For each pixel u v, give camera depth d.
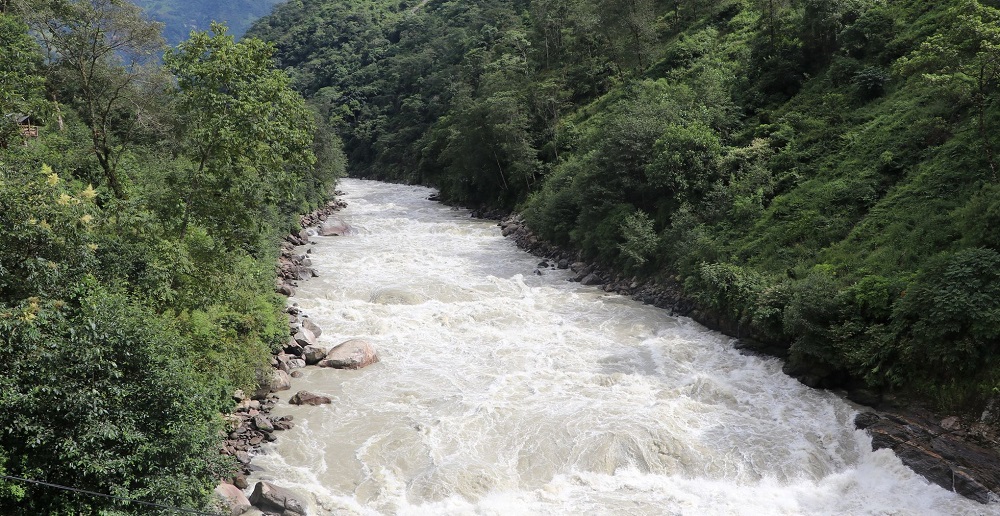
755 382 27.64
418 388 27.08
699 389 26.75
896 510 19.66
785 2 53.69
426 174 97.50
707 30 66.00
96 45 32.62
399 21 164.62
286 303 35.28
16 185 15.52
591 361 29.75
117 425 13.72
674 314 36.22
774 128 43.75
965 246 26.30
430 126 106.56
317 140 68.31
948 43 30.86
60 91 40.00
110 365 13.89
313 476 20.95
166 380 14.59
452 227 60.25
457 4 156.25
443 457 21.95
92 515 13.45
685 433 23.45
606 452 22.19
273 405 25.47
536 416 24.56
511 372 28.59
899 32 44.56
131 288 18.98
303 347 30.20
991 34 28.91
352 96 137.62
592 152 52.16
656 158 43.78
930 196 30.83
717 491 20.69
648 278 40.47
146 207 24.78
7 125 22.28
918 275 26.41
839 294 28.08
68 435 13.20
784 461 21.98
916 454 21.53
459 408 25.30
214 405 16.95
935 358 23.77
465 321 34.97
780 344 29.72
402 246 52.47
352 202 79.00
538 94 69.25
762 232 36.34
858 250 31.08
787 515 19.53
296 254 47.22
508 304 38.00
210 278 24.62
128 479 13.68
